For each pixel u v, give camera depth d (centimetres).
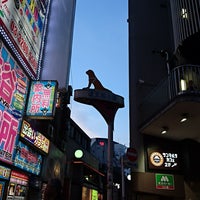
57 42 1313
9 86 935
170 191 1341
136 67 1748
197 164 1402
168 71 1627
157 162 1430
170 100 1152
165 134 1457
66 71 1253
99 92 1120
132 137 1542
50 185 252
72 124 2388
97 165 3022
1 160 887
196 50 1414
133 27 1931
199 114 1194
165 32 1911
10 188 989
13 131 972
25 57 1052
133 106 1642
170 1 1903
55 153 1648
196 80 1183
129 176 1471
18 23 984
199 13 1519
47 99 1086
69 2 1423
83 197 2386
